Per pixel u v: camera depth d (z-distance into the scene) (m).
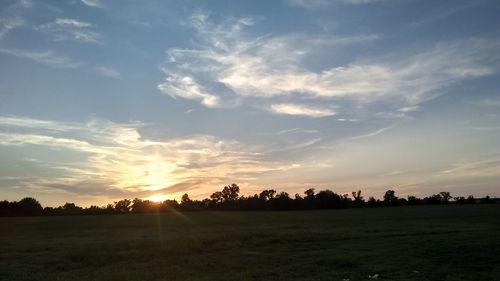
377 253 31.97
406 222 64.38
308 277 24.67
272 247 36.69
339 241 39.28
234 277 24.78
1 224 85.50
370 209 126.56
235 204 169.88
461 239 37.22
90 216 114.88
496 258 28.69
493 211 91.25
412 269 26.36
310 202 166.12
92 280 24.58
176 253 33.97
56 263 30.56
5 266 29.53
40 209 159.88
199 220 88.75
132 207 164.88
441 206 124.62
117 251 35.50
